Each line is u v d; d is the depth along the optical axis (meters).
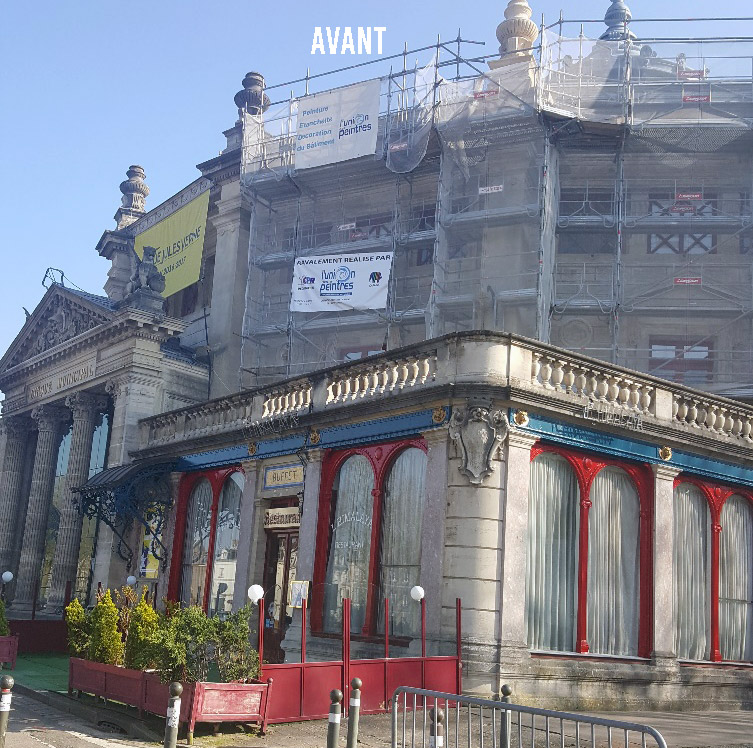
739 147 31.69
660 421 18.81
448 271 32.88
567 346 31.61
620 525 18.47
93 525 33.91
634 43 33.41
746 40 32.81
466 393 16.75
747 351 30.52
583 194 32.84
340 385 19.95
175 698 10.47
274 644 20.66
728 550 20.33
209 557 23.53
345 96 35.09
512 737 12.77
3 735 9.38
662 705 17.72
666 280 31.09
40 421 37.25
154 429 27.78
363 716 14.10
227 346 35.75
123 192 48.03
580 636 17.28
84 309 34.78
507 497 16.53
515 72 32.59
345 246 35.22
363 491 19.12
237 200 37.69
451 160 33.09
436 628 16.25
